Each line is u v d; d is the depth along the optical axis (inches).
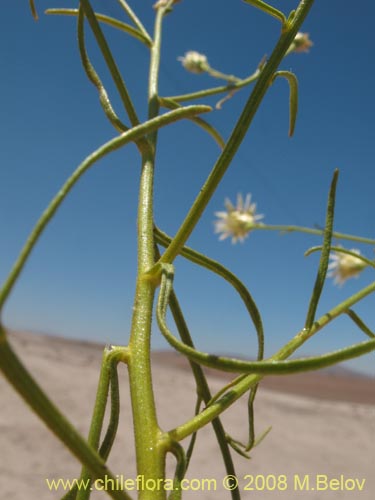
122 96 2.2
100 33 2.2
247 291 2.1
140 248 1.9
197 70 4.8
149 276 1.8
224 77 4.6
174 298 2.1
